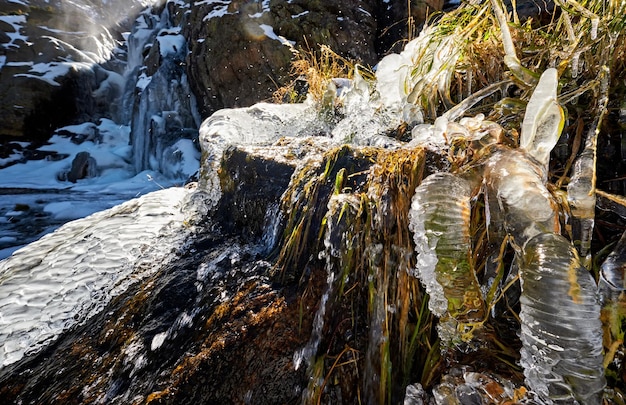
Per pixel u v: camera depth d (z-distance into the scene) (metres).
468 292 0.72
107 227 1.89
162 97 8.38
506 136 0.97
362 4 6.68
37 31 10.70
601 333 0.54
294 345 0.97
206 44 7.44
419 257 0.75
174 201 2.16
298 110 2.68
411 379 0.82
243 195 1.63
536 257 0.61
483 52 1.54
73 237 1.88
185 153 7.47
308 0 6.74
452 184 0.75
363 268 0.98
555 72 0.80
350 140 1.73
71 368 1.19
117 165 8.56
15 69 9.70
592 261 0.76
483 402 0.66
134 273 1.53
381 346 0.86
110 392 1.07
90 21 12.35
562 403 0.56
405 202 0.97
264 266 1.25
